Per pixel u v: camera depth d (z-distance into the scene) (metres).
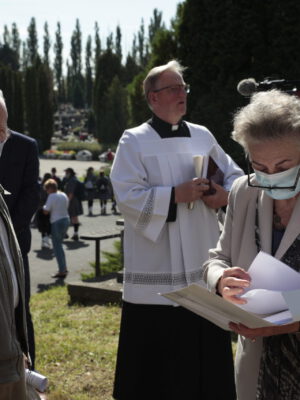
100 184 22.72
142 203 3.34
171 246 3.37
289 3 9.00
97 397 4.13
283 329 1.96
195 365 3.42
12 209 4.03
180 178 3.48
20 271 2.46
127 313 3.49
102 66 64.44
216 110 9.45
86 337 5.48
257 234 2.17
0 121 2.95
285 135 1.89
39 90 63.12
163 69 3.50
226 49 9.59
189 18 10.05
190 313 3.40
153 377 3.45
